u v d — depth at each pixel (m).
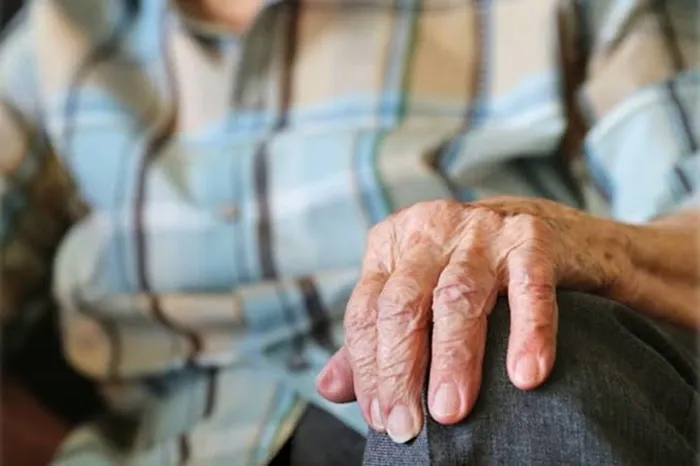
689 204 0.84
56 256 1.05
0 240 1.03
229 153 0.98
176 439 0.90
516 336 0.62
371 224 0.92
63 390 1.06
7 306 1.04
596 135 0.93
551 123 0.94
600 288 0.71
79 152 1.02
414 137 0.95
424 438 0.61
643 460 0.60
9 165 1.04
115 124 1.01
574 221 0.72
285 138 0.96
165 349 0.99
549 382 0.61
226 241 0.96
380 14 0.98
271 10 0.96
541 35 0.96
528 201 0.72
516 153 0.94
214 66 0.99
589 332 0.63
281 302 0.94
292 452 0.85
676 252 0.76
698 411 0.64
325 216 0.93
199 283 0.97
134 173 1.00
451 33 0.98
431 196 0.92
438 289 0.64
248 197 0.96
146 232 0.98
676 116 0.90
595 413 0.60
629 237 0.74
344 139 0.95
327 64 0.97
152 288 0.98
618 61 0.94
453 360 0.62
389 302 0.64
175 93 1.02
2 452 1.01
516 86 0.96
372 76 0.97
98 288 0.99
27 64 1.05
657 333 0.68
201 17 1.02
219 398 0.93
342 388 0.67
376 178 0.93
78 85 1.03
